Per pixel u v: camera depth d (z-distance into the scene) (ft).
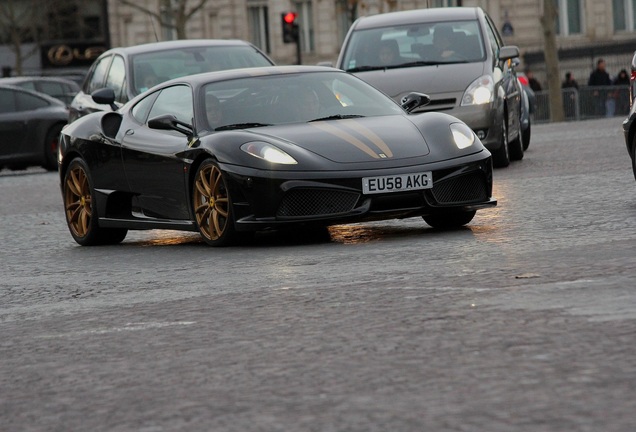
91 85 127.54
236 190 69.26
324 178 67.51
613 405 29.53
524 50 425.28
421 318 42.45
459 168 69.41
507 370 33.96
